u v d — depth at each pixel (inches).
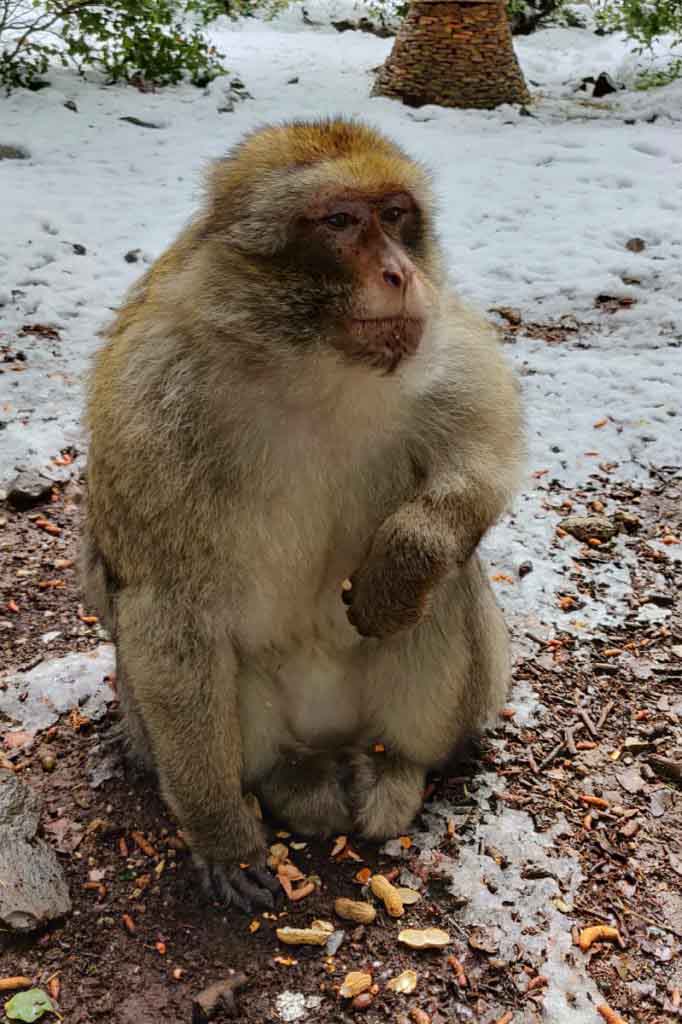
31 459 85.4
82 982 56.2
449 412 56.7
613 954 57.0
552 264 118.3
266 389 54.2
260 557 56.2
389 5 281.0
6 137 147.5
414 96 180.1
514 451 57.9
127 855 61.0
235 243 53.7
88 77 183.8
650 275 115.9
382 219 53.7
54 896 58.4
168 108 169.2
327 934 57.4
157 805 63.1
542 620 74.0
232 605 56.5
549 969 56.3
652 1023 54.9
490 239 125.1
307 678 61.0
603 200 135.4
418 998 55.5
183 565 55.5
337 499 57.0
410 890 59.1
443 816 62.3
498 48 178.4
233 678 57.6
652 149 156.8
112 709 67.9
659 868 60.4
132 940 57.7
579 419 91.7
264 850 60.0
